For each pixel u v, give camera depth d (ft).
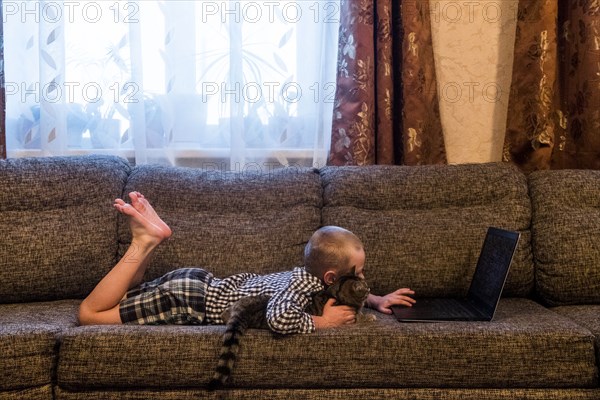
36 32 9.14
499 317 6.61
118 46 9.16
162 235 6.81
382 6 8.79
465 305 7.09
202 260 7.61
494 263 6.93
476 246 7.62
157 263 7.59
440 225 7.72
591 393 5.86
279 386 5.87
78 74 9.22
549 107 8.80
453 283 7.59
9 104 9.18
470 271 7.59
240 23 8.98
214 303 6.68
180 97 9.29
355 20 8.72
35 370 5.81
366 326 6.09
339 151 8.93
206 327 6.15
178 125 9.32
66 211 7.69
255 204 7.98
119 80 9.21
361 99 8.77
